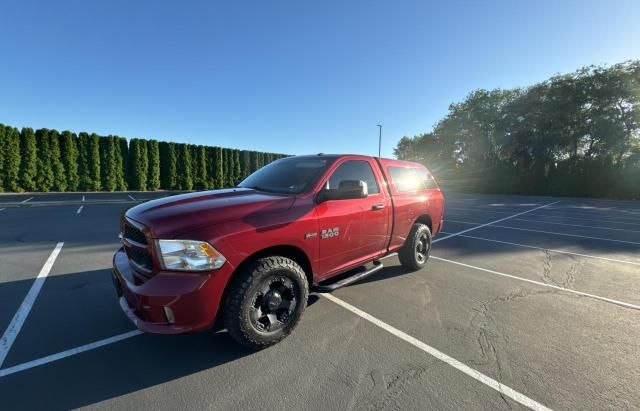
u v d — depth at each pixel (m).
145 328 2.27
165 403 2.10
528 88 34.00
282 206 2.89
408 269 4.98
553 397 2.18
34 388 2.22
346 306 3.68
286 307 2.85
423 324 3.26
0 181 21.59
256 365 2.53
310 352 2.72
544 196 28.83
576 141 30.64
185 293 2.23
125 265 2.77
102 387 2.25
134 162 28.33
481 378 2.38
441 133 44.47
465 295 4.08
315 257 3.11
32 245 6.42
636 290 4.38
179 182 31.64
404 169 4.81
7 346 2.75
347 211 3.44
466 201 21.66
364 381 2.34
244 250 2.50
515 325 3.26
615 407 2.08
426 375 2.41
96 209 12.79
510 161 35.16
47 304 3.60
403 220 4.47
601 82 28.09
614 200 24.41
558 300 3.97
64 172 24.59
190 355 2.66
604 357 2.68
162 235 2.31
